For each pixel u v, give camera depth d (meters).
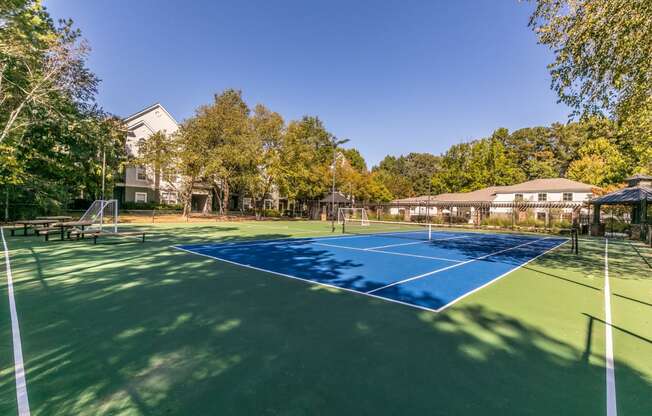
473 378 2.93
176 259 9.03
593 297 5.95
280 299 5.41
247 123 32.06
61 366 3.03
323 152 49.12
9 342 3.54
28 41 13.19
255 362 3.17
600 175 36.34
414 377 2.93
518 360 3.33
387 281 6.95
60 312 4.53
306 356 3.32
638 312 5.06
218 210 43.44
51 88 14.94
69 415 2.32
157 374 2.91
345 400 2.55
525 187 35.62
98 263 8.25
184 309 4.77
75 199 29.20
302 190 36.19
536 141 56.94
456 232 24.19
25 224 13.77
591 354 3.51
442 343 3.72
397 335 3.94
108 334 3.79
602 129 10.45
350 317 4.57
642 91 7.70
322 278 7.10
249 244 13.13
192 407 2.43
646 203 20.95
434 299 5.59
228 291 5.84
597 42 7.37
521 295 5.99
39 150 19.25
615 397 2.67
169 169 27.59
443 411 2.42
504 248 13.89
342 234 19.48
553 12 8.03
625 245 15.98
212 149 28.84
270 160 31.89
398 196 58.97
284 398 2.56
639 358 3.43
